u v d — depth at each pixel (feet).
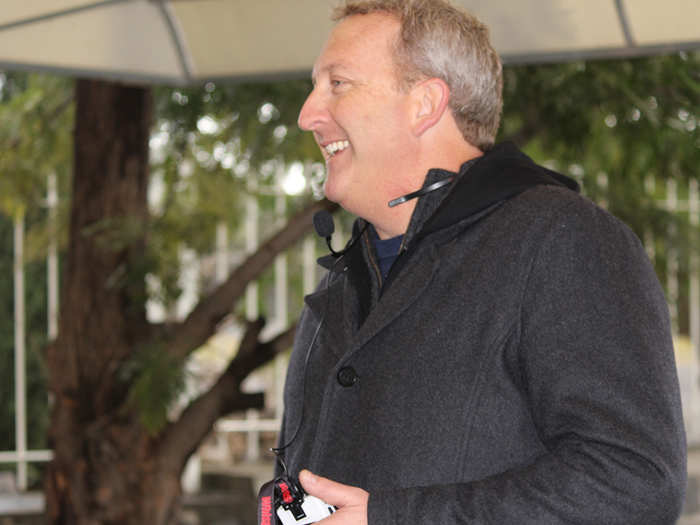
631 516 4.00
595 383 4.15
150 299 14.34
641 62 13.66
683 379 28.14
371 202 5.24
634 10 10.63
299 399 5.54
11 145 16.44
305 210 14.52
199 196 16.48
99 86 14.58
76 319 14.29
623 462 4.00
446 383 4.51
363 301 5.29
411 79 5.08
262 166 16.49
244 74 13.03
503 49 11.73
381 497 4.24
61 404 14.12
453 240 4.80
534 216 4.54
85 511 13.70
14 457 20.48
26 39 11.78
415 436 4.52
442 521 4.15
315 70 5.40
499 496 4.15
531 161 5.08
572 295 4.31
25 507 19.85
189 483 22.04
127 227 14.11
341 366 4.83
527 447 4.47
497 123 5.39
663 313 4.38
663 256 15.21
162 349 13.69
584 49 11.54
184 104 15.61
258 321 14.48
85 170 14.57
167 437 13.99
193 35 12.24
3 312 22.22
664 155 14.71
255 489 21.09
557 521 4.04
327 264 5.62
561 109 14.01
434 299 4.68
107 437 13.80
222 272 20.39
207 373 20.42
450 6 5.24
